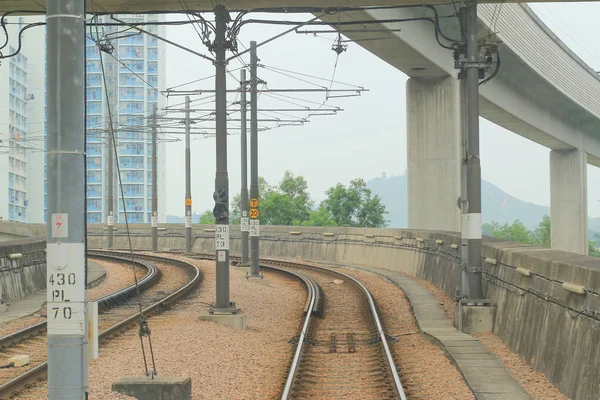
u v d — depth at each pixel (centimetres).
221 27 1953
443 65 4012
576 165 7581
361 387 1269
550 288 1291
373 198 8625
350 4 2180
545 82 5338
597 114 6962
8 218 11819
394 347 1653
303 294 2783
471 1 1934
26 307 2125
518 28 4281
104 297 2200
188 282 2923
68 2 748
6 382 1139
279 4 2236
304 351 1584
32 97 12512
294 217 8956
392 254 3744
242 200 3616
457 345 1581
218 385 1234
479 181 1916
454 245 2516
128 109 14488
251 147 3188
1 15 2252
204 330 1759
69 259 746
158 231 5616
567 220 7619
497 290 1781
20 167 12375
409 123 4266
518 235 12256
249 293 2622
